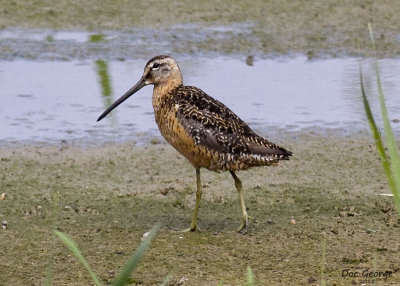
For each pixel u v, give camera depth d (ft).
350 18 76.64
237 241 39.40
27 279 35.24
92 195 45.16
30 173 48.01
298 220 42.01
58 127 55.16
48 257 37.52
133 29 73.67
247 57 68.49
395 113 57.41
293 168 49.49
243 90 61.16
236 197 45.24
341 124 56.13
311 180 47.67
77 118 56.80
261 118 56.75
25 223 41.19
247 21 75.82
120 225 41.27
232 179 48.01
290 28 74.43
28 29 73.00
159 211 43.29
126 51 68.85
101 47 69.67
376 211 43.19
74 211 42.93
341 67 66.49
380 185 46.93
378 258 37.37
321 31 73.92
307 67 66.44
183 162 50.49
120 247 38.63
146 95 62.49
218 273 35.81
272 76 64.23
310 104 59.21
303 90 61.62
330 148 52.49
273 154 39.55
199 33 73.00
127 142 53.16
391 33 73.61
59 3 77.87
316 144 53.06
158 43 70.69
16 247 38.47
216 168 40.52
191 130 39.83
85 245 38.81
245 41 71.61
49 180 47.11
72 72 64.69
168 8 78.13
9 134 53.78
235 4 79.56
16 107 58.23
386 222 41.60
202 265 36.68
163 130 41.81
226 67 66.03
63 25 74.02
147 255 37.70
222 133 39.63
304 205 44.04
